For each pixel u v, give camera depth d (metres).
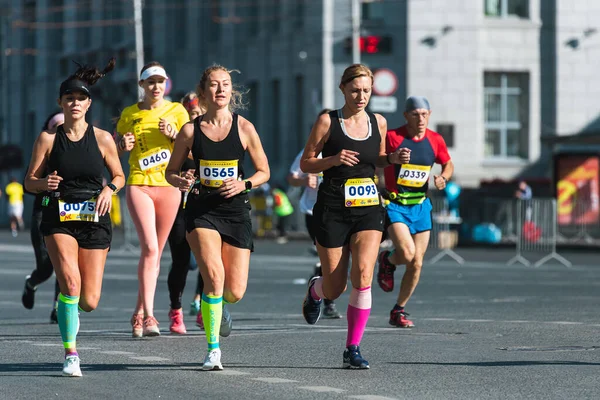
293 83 111.50
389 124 104.25
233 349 27.67
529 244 70.25
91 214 23.86
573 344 28.50
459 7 104.88
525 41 107.12
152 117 31.31
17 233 121.81
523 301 42.19
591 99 108.00
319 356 26.33
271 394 21.16
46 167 24.25
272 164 116.62
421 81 104.25
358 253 24.20
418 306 40.16
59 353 27.11
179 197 31.38
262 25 117.81
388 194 32.34
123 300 43.28
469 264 67.50
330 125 24.41
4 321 35.34
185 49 131.12
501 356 26.20
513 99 107.62
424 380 22.72
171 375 23.52
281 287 49.41
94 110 145.62
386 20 104.25
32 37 162.75
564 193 85.75
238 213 24.53
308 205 36.91
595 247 80.62
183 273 31.61
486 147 107.12
